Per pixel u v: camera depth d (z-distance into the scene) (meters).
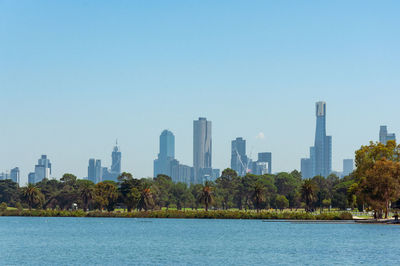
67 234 146.00
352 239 120.88
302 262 84.75
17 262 86.00
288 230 153.00
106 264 83.25
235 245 112.44
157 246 111.25
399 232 136.75
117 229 165.62
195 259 89.12
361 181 170.25
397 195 158.75
